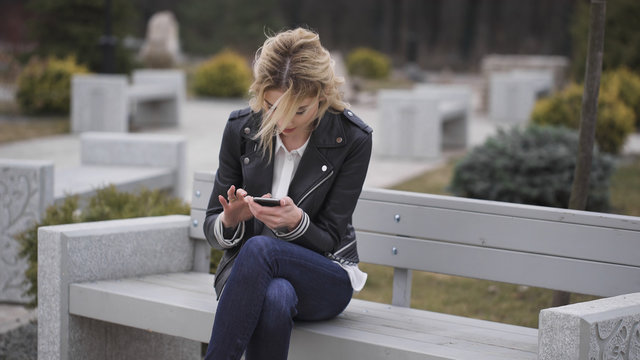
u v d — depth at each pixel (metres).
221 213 2.78
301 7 54.06
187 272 3.50
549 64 21.09
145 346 3.47
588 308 2.21
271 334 2.48
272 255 2.53
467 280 5.43
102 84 12.73
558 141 7.39
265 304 2.48
